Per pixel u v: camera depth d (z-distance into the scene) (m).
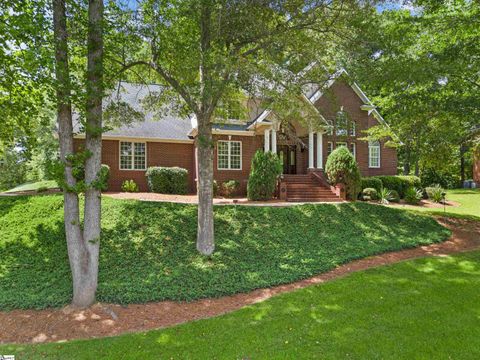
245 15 7.48
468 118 10.93
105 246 9.12
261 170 15.13
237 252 9.18
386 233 11.27
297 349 4.62
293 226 11.08
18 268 8.30
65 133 6.37
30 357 4.67
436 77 9.80
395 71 8.69
